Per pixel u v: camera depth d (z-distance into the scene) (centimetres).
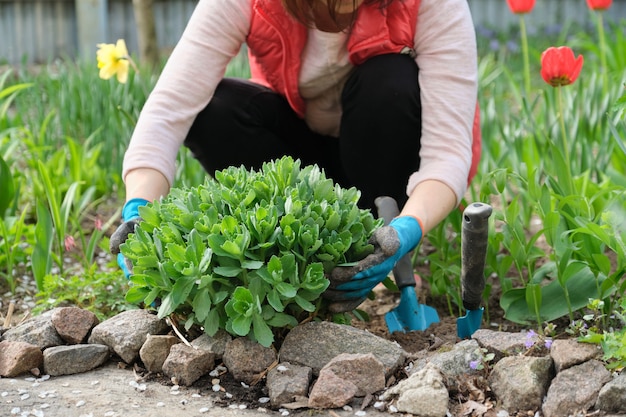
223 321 182
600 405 161
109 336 190
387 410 168
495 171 217
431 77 212
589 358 170
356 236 184
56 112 428
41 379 182
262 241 175
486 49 782
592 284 212
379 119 221
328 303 188
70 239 244
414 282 212
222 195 185
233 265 175
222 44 221
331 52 224
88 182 328
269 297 173
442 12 213
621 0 879
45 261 238
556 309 210
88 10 783
